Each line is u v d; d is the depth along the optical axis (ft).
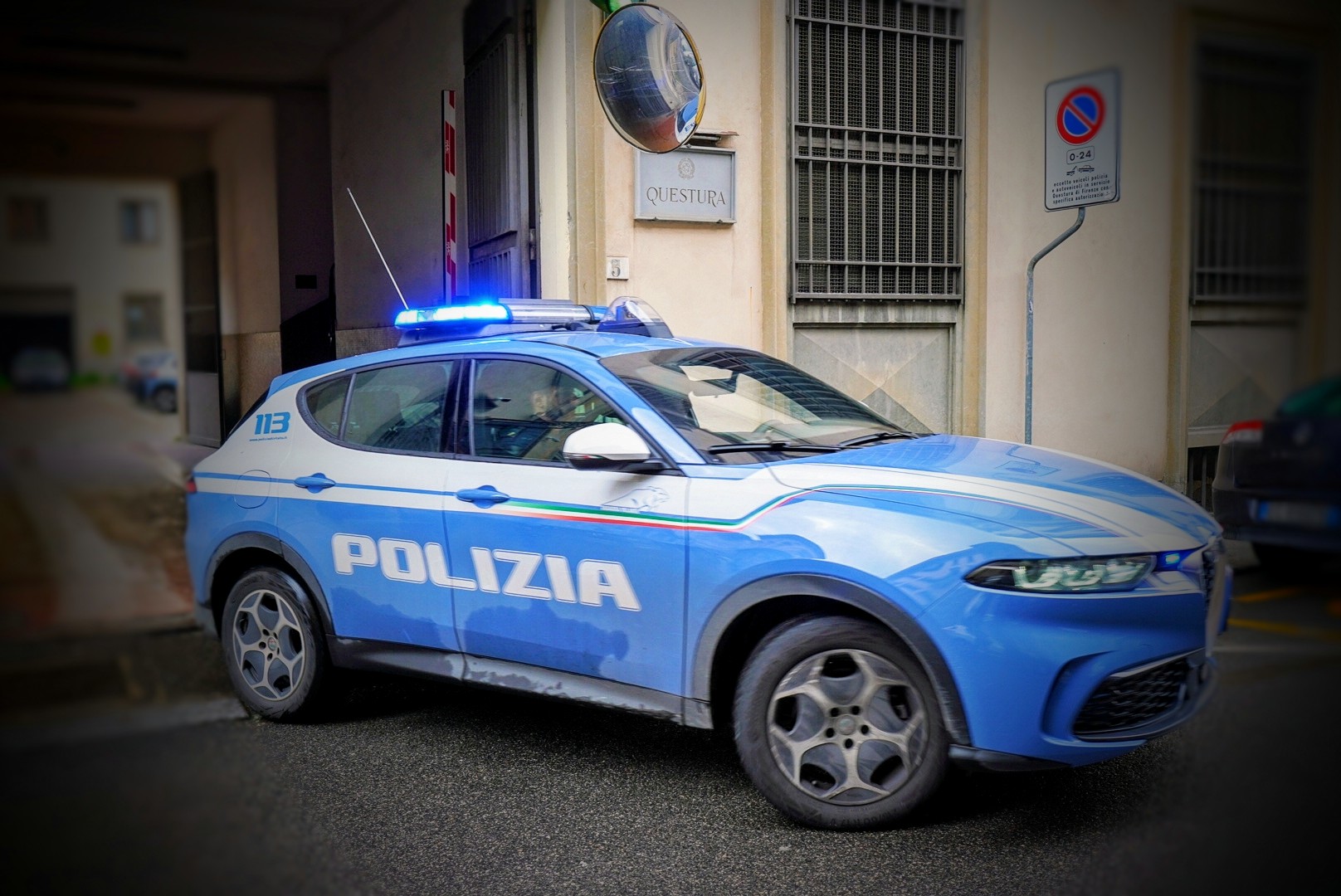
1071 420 27.78
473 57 28.58
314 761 13.34
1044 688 10.01
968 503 10.87
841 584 10.60
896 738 10.65
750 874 10.25
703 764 13.29
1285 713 11.30
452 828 11.34
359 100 31.32
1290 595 10.61
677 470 11.90
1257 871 9.11
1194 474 23.49
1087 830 10.89
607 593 12.03
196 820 8.64
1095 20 23.13
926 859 10.43
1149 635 10.35
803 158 26.91
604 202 24.93
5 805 8.15
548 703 15.83
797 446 12.64
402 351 14.84
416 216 31.86
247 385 20.45
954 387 29.25
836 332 27.86
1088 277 27.09
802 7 26.58
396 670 13.82
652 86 20.95
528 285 26.35
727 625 11.27
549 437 12.95
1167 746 12.62
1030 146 28.58
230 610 14.96
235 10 12.48
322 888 9.27
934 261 28.53
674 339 14.89
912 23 27.66
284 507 14.56
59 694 8.56
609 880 10.18
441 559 13.29
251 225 29.35
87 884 7.83
